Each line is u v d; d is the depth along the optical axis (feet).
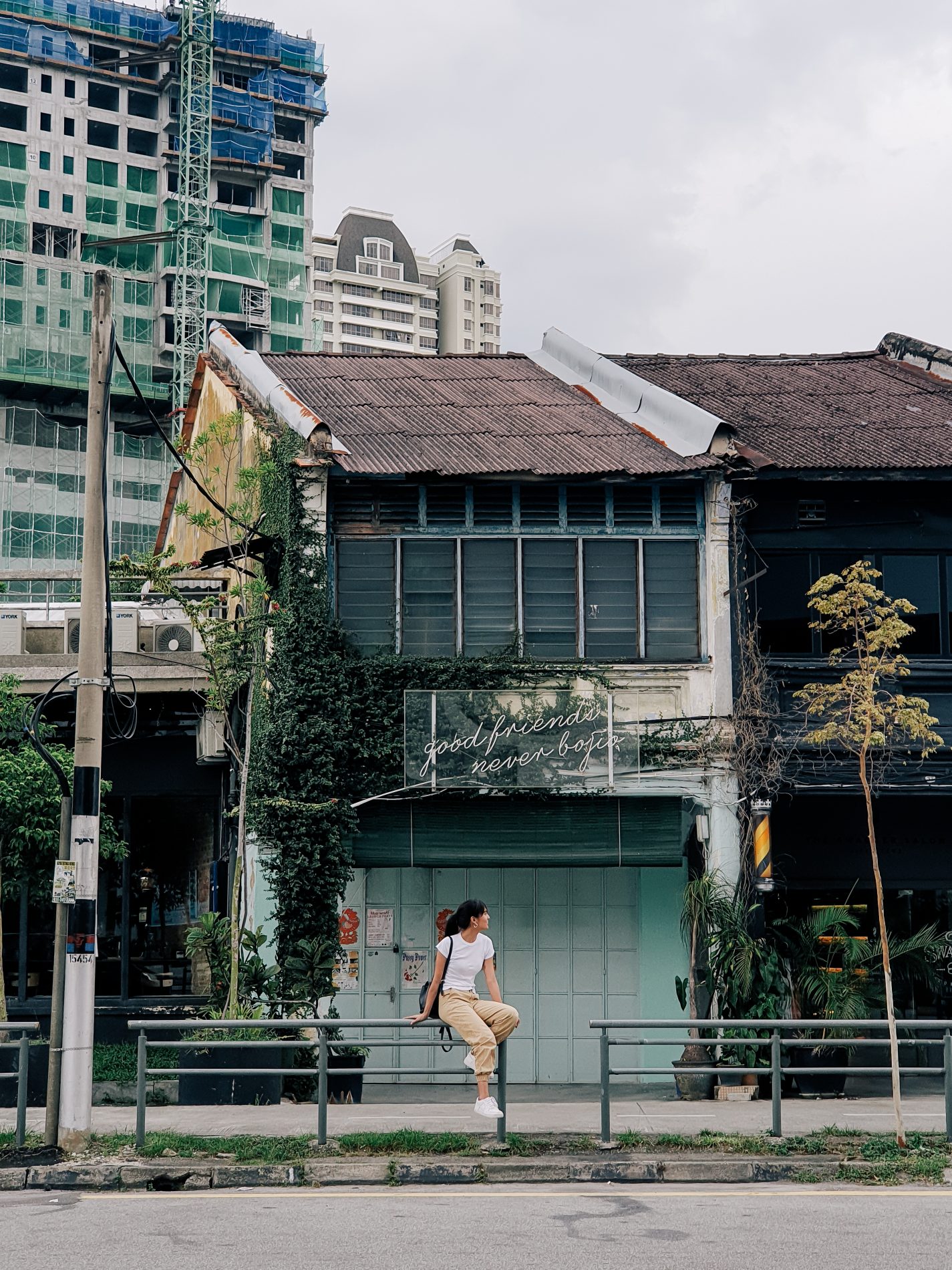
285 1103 45.34
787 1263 23.44
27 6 302.66
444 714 52.42
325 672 52.11
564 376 70.08
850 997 48.19
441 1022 35.22
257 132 317.83
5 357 271.28
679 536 54.95
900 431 59.11
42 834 49.03
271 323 312.50
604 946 55.83
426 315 540.11
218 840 60.70
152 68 318.24
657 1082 54.90
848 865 55.21
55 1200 30.53
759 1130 37.01
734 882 51.26
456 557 54.39
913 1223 27.12
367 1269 23.04
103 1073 49.65
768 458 54.08
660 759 52.60
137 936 60.03
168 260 302.66
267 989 48.78
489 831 53.11
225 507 63.93
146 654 58.44
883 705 46.83
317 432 52.95
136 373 293.64
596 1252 24.41
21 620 60.80
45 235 294.66
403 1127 37.42
